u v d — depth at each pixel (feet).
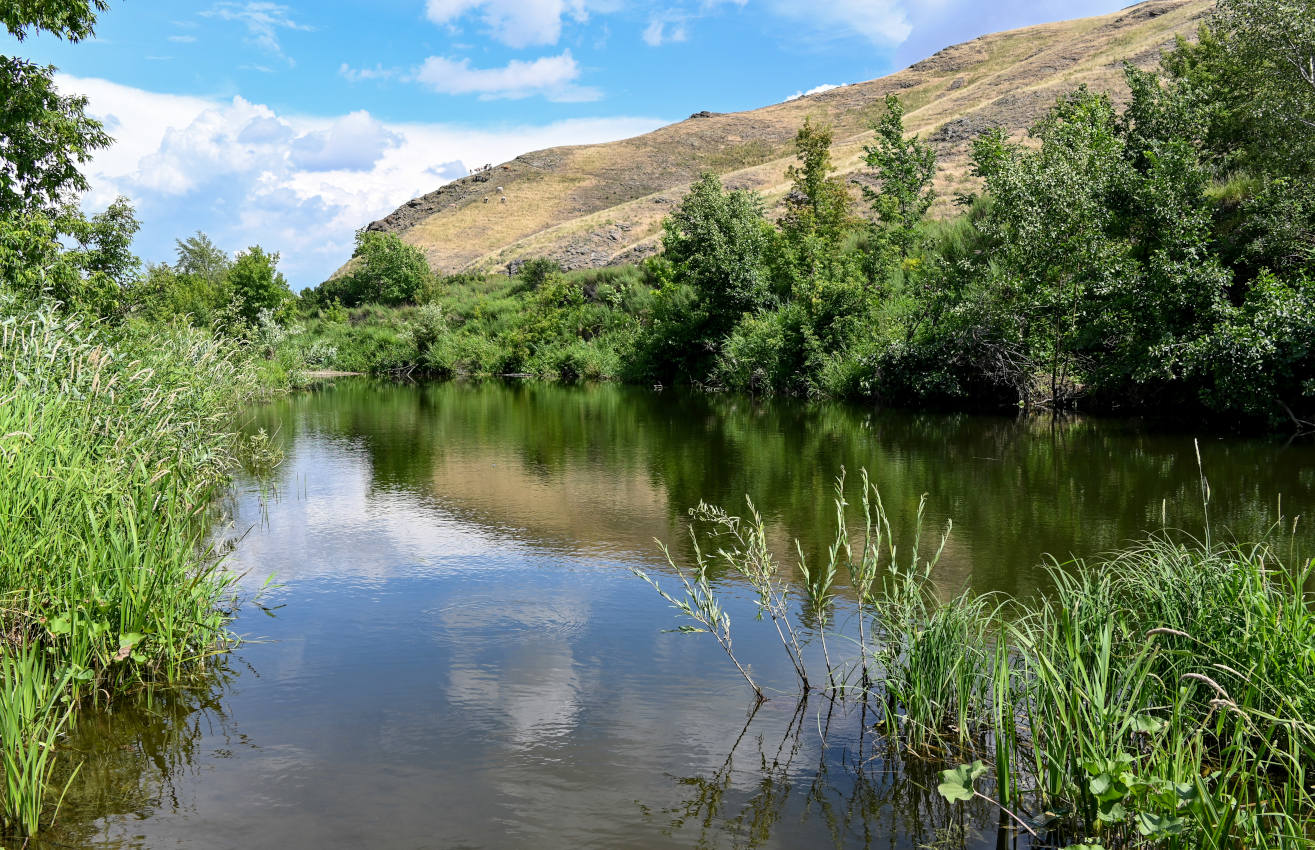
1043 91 177.47
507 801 11.51
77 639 14.46
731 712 14.28
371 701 14.65
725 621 16.22
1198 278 49.80
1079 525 26.61
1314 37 50.60
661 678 15.65
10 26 49.67
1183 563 15.12
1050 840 10.64
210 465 33.81
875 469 37.76
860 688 15.25
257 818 11.03
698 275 95.91
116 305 53.11
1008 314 60.70
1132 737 12.12
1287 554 22.38
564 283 130.72
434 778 12.11
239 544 25.38
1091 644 13.12
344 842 10.51
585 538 26.14
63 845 10.38
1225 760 10.91
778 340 80.69
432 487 34.45
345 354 133.80
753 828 10.94
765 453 43.24
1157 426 51.08
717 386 92.79
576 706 14.46
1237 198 57.31
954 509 29.27
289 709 14.29
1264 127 55.21
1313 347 45.42
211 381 39.29
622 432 53.06
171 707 14.35
